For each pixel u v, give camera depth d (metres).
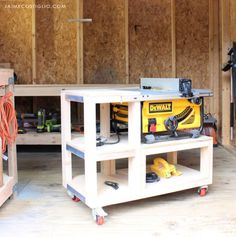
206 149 2.60
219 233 1.98
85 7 4.75
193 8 4.86
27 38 4.70
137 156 2.29
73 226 2.09
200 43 4.89
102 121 2.63
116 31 4.82
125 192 2.28
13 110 2.52
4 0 4.64
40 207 2.39
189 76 4.92
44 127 4.07
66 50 4.78
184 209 2.34
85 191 2.26
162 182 2.46
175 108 2.46
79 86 4.03
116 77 4.86
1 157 2.34
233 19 4.04
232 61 3.88
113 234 1.98
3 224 2.12
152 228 2.05
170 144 2.41
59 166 3.50
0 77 2.31
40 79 4.79
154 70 4.91
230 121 4.26
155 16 4.86
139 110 2.27
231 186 2.80
